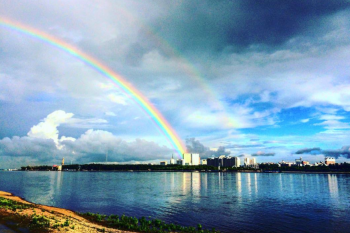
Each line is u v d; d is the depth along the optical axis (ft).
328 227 176.45
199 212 220.43
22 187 487.61
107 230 129.90
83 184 579.89
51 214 163.22
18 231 110.11
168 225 155.74
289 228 172.24
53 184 577.02
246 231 161.99
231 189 464.24
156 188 473.67
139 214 207.31
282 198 341.21
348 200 325.21
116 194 364.17
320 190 464.24
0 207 164.66
